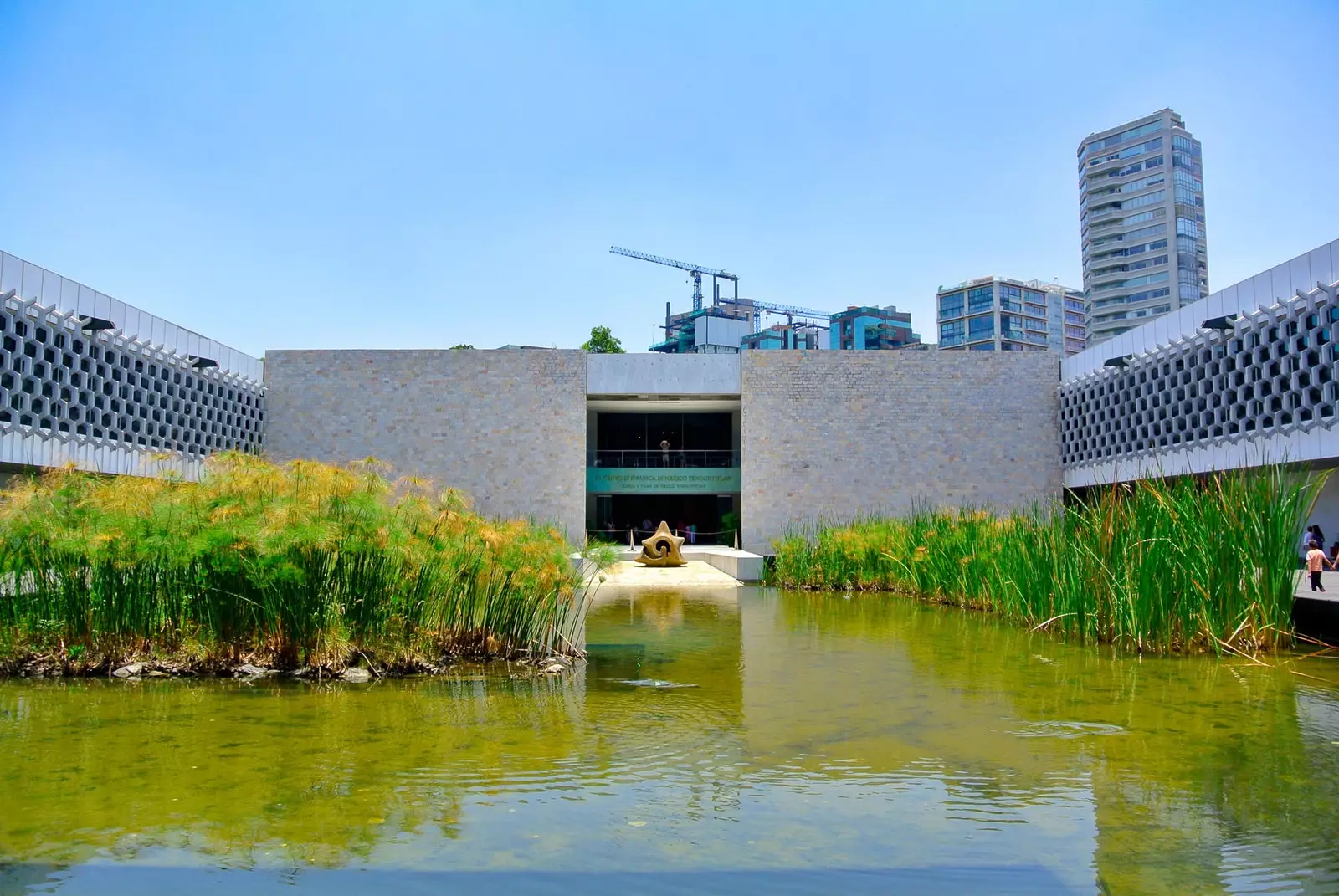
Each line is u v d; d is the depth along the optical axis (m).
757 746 5.15
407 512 8.42
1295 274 16.89
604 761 4.83
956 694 6.66
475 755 4.94
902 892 3.24
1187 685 6.96
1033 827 3.87
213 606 7.54
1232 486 9.03
